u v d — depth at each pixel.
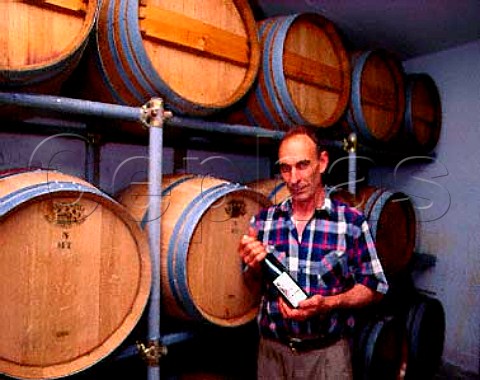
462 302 3.81
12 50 1.56
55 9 1.66
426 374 3.65
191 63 2.14
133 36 1.86
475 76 3.75
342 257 1.95
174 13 2.05
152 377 2.01
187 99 2.04
